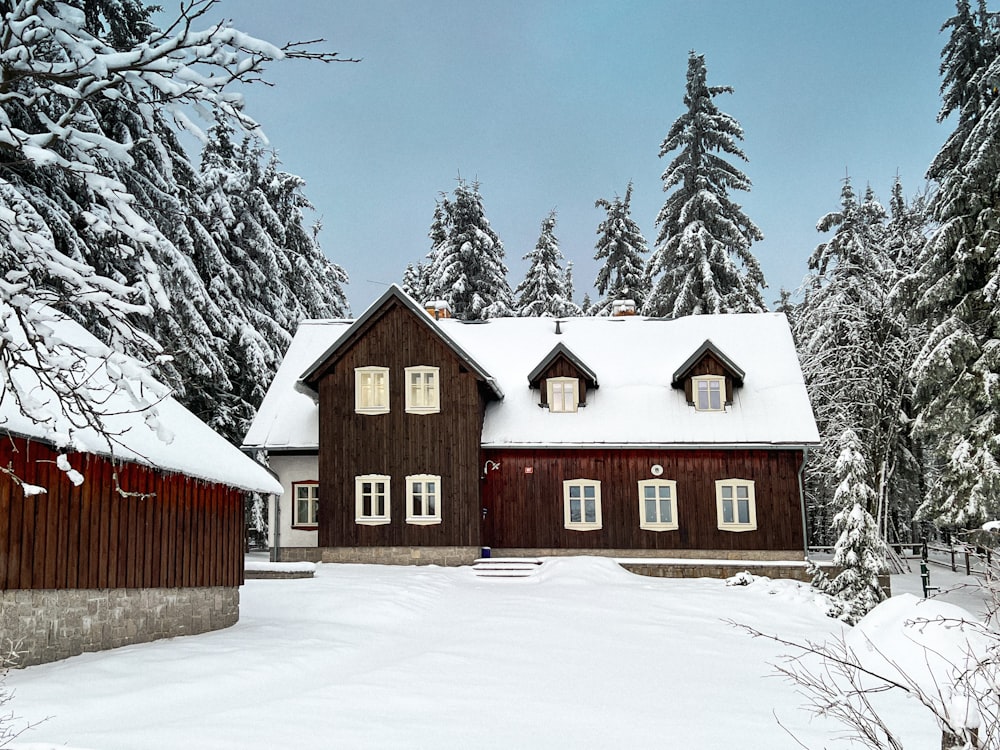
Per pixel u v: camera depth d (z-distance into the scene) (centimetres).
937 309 2903
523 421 2914
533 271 5453
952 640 915
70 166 715
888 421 3528
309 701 1084
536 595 2162
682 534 2792
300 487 2956
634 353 3184
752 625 1850
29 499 1111
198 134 764
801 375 2988
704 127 4366
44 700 983
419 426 2803
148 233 769
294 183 4256
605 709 1117
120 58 702
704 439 2791
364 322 2828
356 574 2441
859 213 3669
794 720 1085
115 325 760
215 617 1616
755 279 4281
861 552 2194
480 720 1035
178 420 1595
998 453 2611
